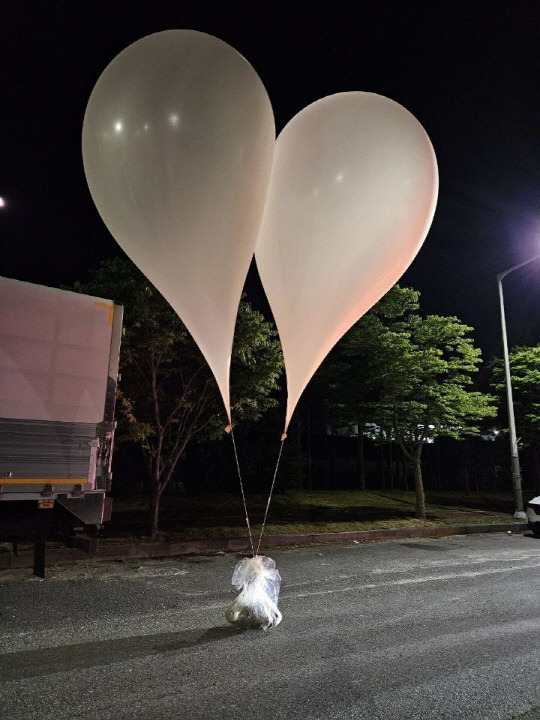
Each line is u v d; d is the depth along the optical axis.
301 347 4.47
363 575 8.03
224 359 4.30
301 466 19.48
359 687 3.87
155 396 10.30
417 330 15.14
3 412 6.25
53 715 3.33
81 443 6.77
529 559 9.95
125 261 10.02
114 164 3.70
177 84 3.54
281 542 10.86
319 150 4.14
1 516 6.44
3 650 4.43
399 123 4.17
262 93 3.81
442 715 3.48
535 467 23.69
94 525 6.95
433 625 5.49
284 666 4.24
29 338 6.51
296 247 4.24
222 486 18.58
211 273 4.00
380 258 4.25
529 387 19.42
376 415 15.13
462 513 17.06
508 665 4.38
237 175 3.70
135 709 3.43
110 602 6.05
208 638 4.88
